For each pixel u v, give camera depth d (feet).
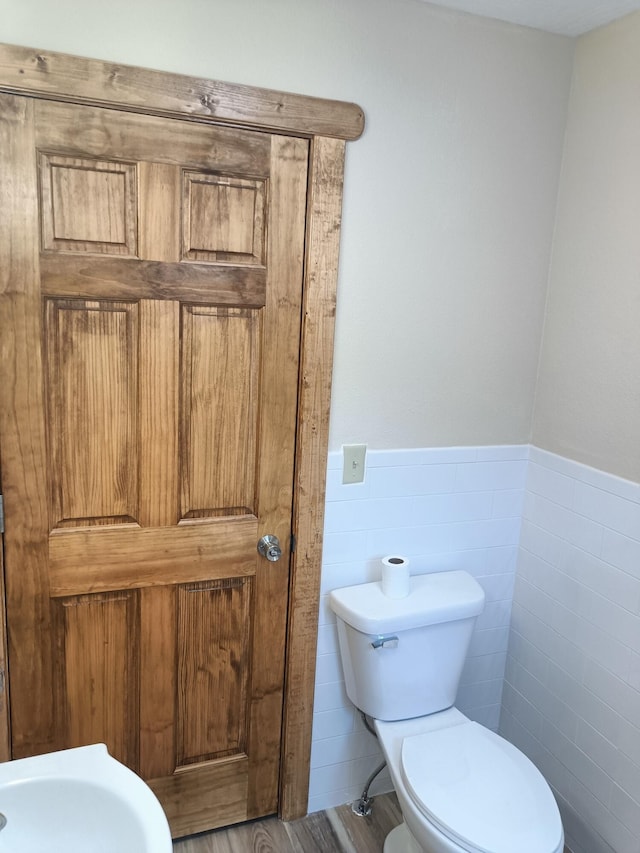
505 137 6.21
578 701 6.39
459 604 6.13
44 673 5.63
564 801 6.60
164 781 6.27
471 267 6.35
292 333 5.80
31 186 4.84
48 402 5.23
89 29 4.77
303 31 5.31
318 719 6.70
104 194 5.05
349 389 6.14
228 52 5.13
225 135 5.25
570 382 6.43
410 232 6.03
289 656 6.41
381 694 6.08
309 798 6.86
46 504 5.37
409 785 5.28
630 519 5.74
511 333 6.68
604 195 5.98
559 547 6.61
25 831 3.41
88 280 5.12
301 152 5.49
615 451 5.91
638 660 5.68
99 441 5.43
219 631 6.17
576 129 6.31
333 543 6.38
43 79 4.68
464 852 4.77
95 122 4.91
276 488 6.06
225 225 5.41
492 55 5.99
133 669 5.93
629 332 5.73
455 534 6.90
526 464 7.06
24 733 5.67
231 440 5.84
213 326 5.57
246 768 6.57
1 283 4.91
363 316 6.04
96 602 5.71
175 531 5.79
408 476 6.55
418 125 5.84
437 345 6.39
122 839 3.30
